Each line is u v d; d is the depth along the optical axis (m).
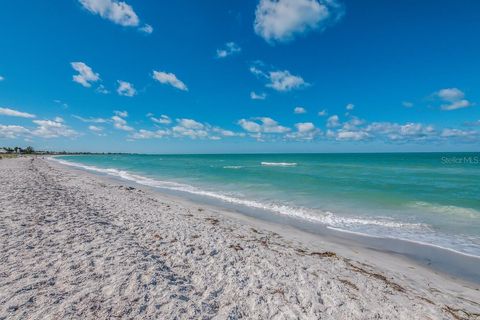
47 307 3.83
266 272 5.91
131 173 34.28
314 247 8.42
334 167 44.69
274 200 15.69
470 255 8.12
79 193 13.94
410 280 6.47
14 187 13.06
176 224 9.31
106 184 19.94
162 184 22.92
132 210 11.09
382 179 24.94
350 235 9.93
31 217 8.00
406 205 14.23
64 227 7.39
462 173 31.38
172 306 4.18
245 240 8.40
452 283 6.48
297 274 5.97
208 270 5.76
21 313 3.65
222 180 25.41
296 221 11.66
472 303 5.51
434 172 33.00
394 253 8.30
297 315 4.40
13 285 4.31
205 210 12.90
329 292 5.26
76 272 4.92
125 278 4.83
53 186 15.15
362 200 15.49
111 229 7.76
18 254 5.46
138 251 6.18
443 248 8.66
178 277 5.27
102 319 3.69
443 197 16.03
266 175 29.48
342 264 7.07
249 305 4.56
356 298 5.15
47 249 5.83
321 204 14.60
